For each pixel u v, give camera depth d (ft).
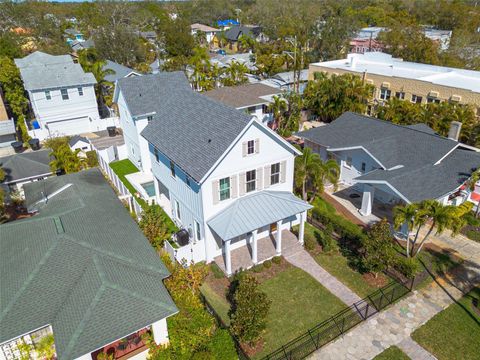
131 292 55.01
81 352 46.65
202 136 82.69
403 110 144.46
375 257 73.15
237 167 78.79
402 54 246.88
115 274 57.77
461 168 93.30
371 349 60.70
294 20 328.90
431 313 67.51
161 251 81.00
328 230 87.86
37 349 53.06
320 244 88.12
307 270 79.61
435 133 119.34
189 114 92.89
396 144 107.76
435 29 363.15
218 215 79.92
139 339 57.57
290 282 76.28
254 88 178.29
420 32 250.98
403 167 97.86
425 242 87.51
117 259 61.57
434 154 98.94
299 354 59.82
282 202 84.12
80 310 51.31
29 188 93.35
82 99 173.78
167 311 53.83
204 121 86.28
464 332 63.26
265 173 84.17
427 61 236.22
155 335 55.52
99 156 132.05
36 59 199.00
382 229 74.02
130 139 134.31
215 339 56.70
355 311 68.39
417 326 64.90
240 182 80.89
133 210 101.86
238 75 223.51
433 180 90.43
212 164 73.72
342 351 60.49
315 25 279.08
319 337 62.95
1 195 91.50
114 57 271.08
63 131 174.81
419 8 406.21
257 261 81.92
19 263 58.65
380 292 72.64
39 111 166.50
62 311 52.16
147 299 54.70
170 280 66.54
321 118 182.29
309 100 174.70
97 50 266.98
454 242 87.56
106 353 55.21
